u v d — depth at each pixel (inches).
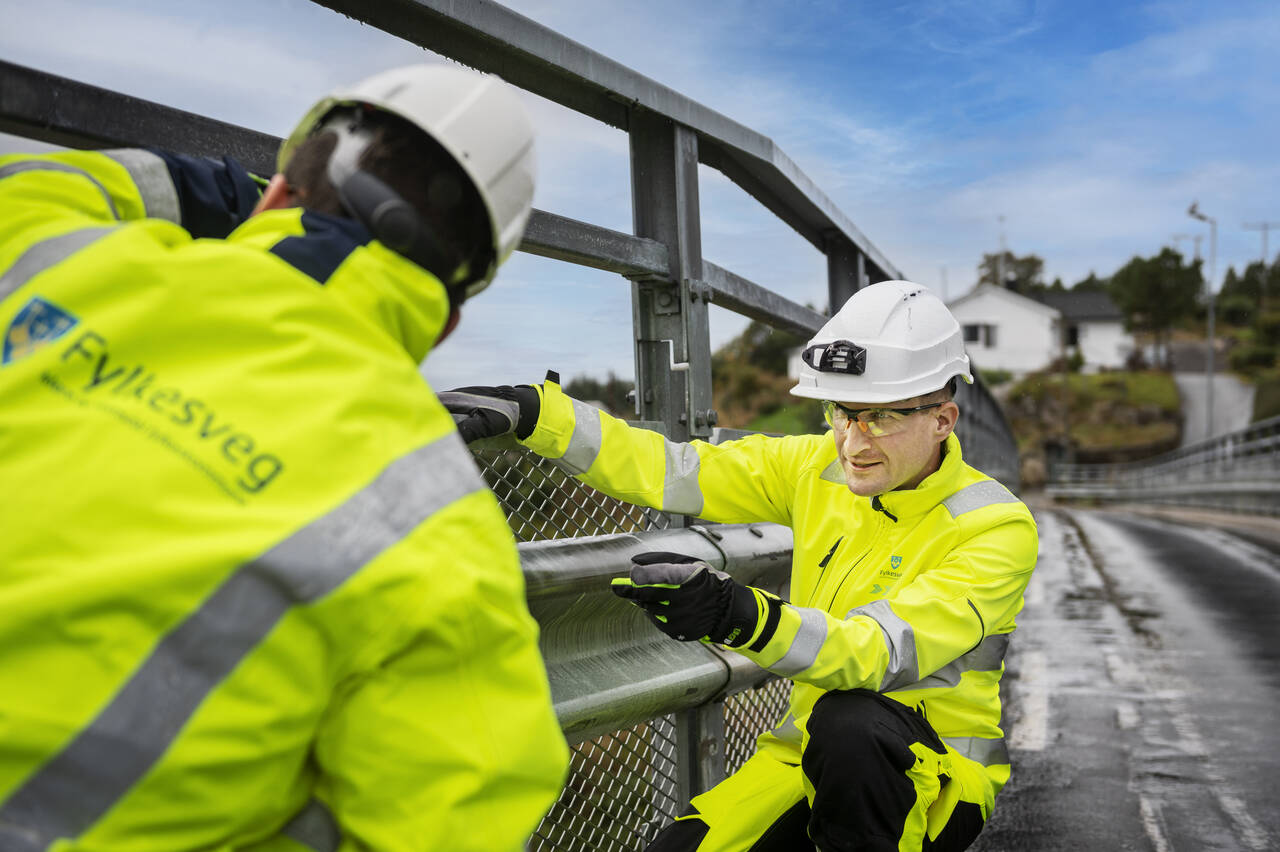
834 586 77.0
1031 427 2452.0
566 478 76.7
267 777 32.6
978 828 73.9
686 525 92.1
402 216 37.1
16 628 29.3
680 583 58.1
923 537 73.8
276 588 31.5
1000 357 2554.1
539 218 70.7
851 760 65.1
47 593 29.4
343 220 37.5
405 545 33.4
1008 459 659.4
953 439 74.9
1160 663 228.7
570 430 71.1
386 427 35.0
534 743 36.3
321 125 40.6
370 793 34.0
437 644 33.8
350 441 33.7
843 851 66.0
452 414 63.7
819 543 79.0
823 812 66.6
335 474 33.2
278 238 37.0
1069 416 2468.0
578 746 77.5
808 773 68.9
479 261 41.5
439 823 33.9
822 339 76.4
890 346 72.0
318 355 34.5
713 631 59.1
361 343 35.9
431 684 34.3
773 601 60.4
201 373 33.3
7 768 29.2
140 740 30.0
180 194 46.2
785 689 121.6
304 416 33.4
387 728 33.7
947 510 73.8
